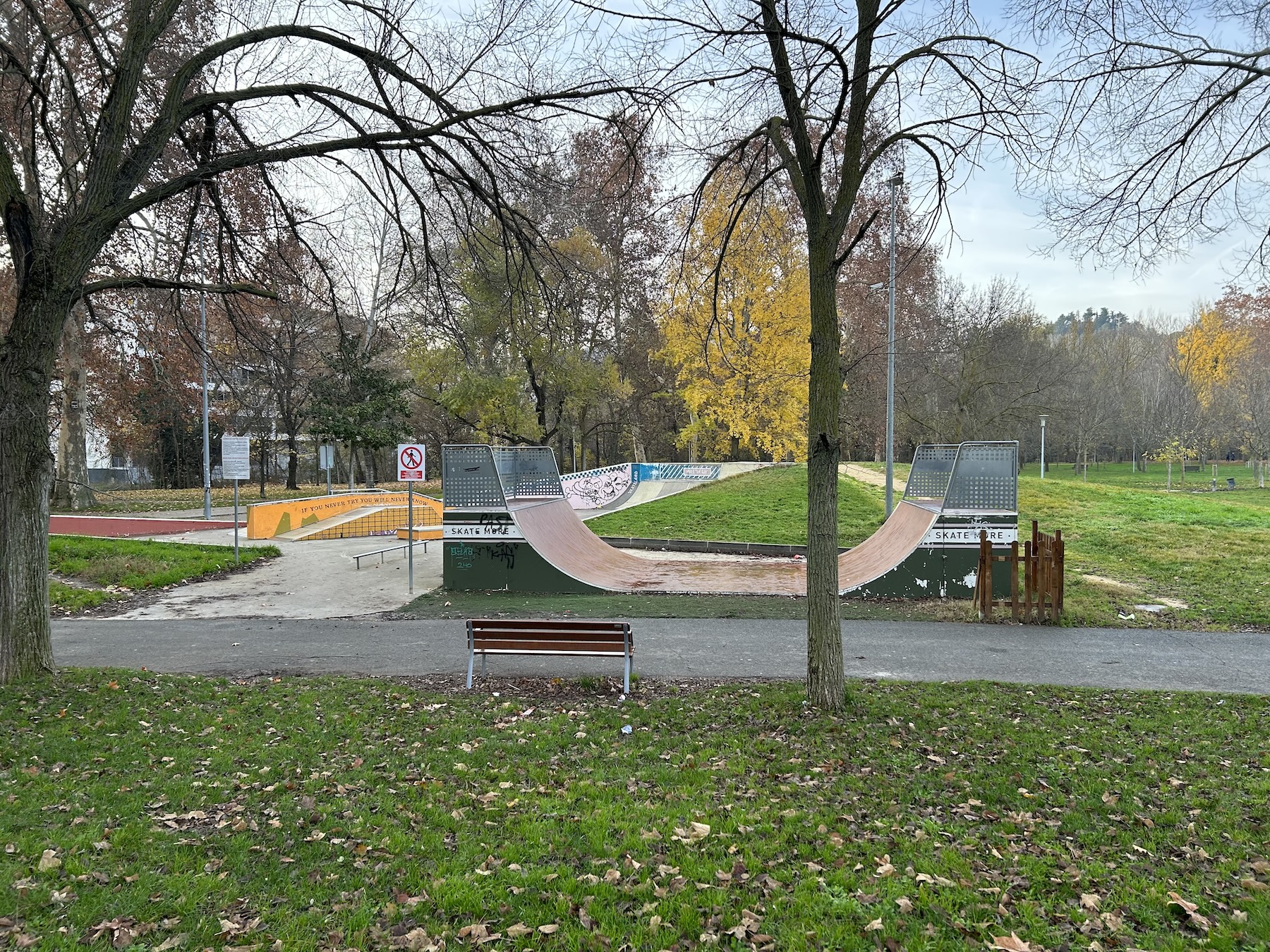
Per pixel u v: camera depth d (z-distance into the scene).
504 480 18.70
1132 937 3.36
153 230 9.85
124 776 5.07
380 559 19.11
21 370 6.96
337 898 3.63
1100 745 5.93
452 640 10.15
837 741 5.94
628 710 6.89
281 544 21.89
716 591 13.70
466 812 4.62
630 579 15.19
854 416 40.25
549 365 30.05
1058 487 27.62
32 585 7.27
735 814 4.57
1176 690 7.78
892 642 9.95
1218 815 4.64
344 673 8.50
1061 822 4.57
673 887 3.73
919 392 36.56
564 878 3.81
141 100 8.85
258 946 3.21
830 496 6.77
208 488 25.50
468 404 28.94
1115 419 55.84
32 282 6.93
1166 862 4.07
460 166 8.59
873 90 6.48
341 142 7.91
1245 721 6.63
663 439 48.94
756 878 3.84
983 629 10.79
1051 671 8.55
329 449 33.12
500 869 3.90
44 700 6.60
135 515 26.94
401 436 35.88
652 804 4.77
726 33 6.13
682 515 24.11
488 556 14.18
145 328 15.12
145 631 10.86
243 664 8.90
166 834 4.20
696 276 14.08
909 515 15.38
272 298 8.46
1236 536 17.91
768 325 28.53
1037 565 11.17
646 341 38.12
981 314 31.59
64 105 8.90
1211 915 3.54
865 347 33.97
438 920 3.46
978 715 6.70
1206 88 7.30
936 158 7.27
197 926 3.36
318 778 5.13
